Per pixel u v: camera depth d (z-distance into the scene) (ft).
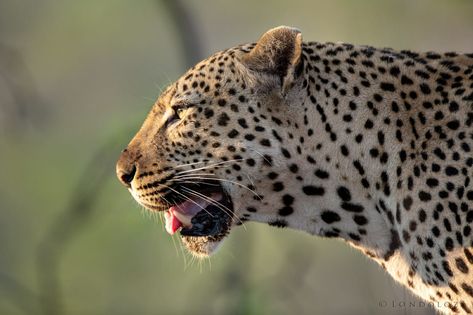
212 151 44.45
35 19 138.72
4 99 101.60
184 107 44.86
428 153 42.93
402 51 45.73
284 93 43.75
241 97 44.24
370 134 43.78
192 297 86.53
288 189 44.55
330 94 44.09
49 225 116.47
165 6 79.25
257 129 44.06
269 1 126.00
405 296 53.16
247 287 67.51
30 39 138.82
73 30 138.92
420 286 44.06
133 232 100.37
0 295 84.23
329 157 43.96
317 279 97.60
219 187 45.01
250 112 44.14
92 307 100.32
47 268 74.64
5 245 122.93
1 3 137.90
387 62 44.60
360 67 44.52
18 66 84.99
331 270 98.07
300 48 43.11
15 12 138.31
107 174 77.10
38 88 133.90
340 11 115.14
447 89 43.65
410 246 43.32
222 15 128.88
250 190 44.57
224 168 44.42
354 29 105.70
